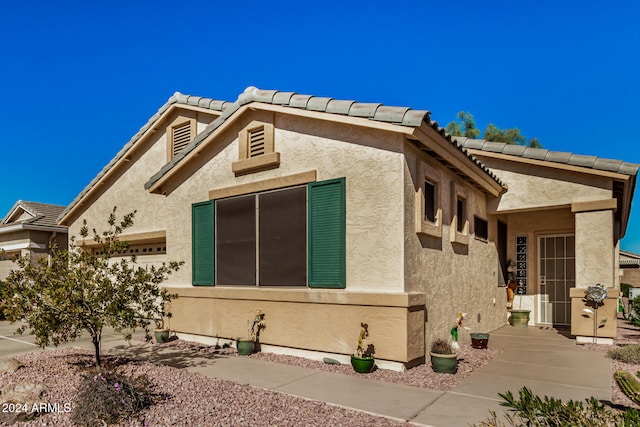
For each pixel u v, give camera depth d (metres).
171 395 6.09
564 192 11.12
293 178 8.71
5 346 9.91
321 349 8.12
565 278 13.47
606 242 10.43
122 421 5.14
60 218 17.33
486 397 6.16
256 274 9.27
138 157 15.02
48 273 6.87
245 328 9.35
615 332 10.10
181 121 13.67
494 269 12.70
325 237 8.23
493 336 11.43
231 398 6.00
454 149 8.46
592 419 3.26
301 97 8.48
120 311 6.96
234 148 9.98
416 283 7.81
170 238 11.27
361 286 7.76
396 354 7.23
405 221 7.49
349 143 8.12
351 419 5.29
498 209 12.01
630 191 11.72
